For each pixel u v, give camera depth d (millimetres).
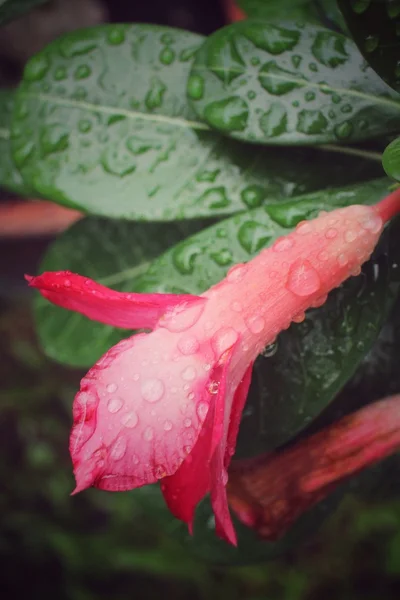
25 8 196
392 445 185
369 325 173
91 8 505
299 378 175
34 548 505
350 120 175
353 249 162
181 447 143
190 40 192
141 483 142
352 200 171
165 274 176
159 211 187
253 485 184
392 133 174
